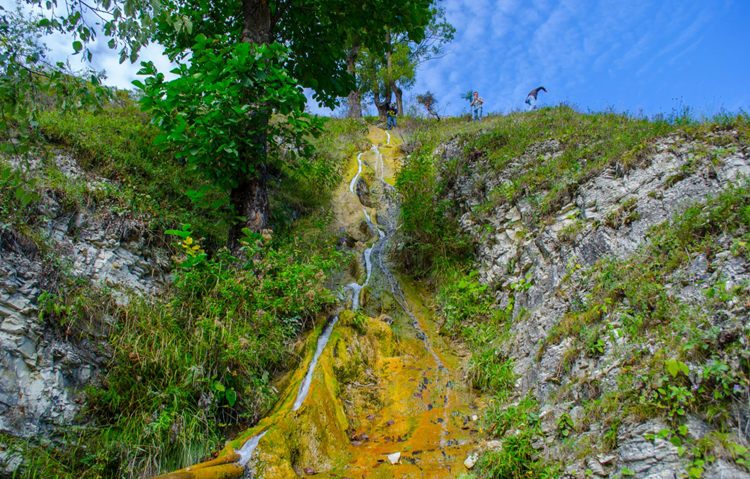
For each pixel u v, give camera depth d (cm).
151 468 323
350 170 1099
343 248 773
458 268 665
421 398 439
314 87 724
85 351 362
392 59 1925
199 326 419
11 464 286
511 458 312
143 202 527
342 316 532
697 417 256
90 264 422
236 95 477
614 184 504
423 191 784
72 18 307
